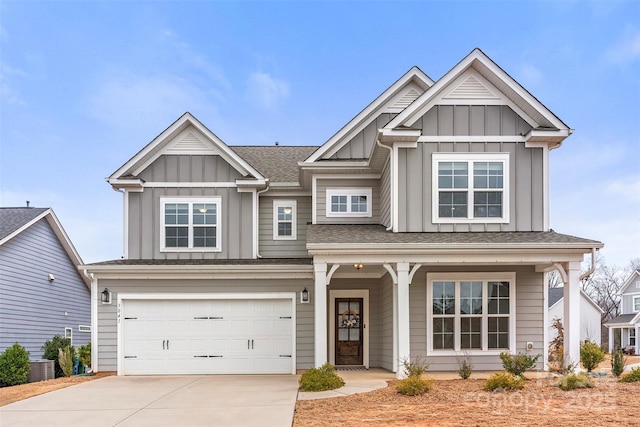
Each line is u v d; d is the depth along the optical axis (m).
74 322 22.73
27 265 18.81
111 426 7.62
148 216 15.38
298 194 16.20
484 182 13.03
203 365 13.91
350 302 15.01
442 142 13.07
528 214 12.98
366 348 14.71
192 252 15.33
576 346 11.52
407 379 9.90
